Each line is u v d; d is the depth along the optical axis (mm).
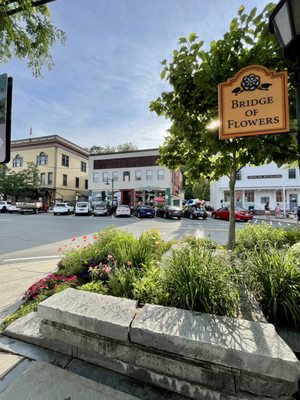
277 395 1242
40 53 2350
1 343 1964
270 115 1895
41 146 29641
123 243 3590
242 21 2078
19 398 1396
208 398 1364
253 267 2258
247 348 1310
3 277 3914
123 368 1591
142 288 2070
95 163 28484
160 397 1418
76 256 3740
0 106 2166
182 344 1420
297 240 4918
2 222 14250
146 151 26719
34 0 2062
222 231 11109
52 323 1874
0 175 26375
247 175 24281
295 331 1808
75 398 1398
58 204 22219
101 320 1646
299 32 1529
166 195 25812
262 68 1927
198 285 1885
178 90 2369
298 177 22672
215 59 2176
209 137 2295
